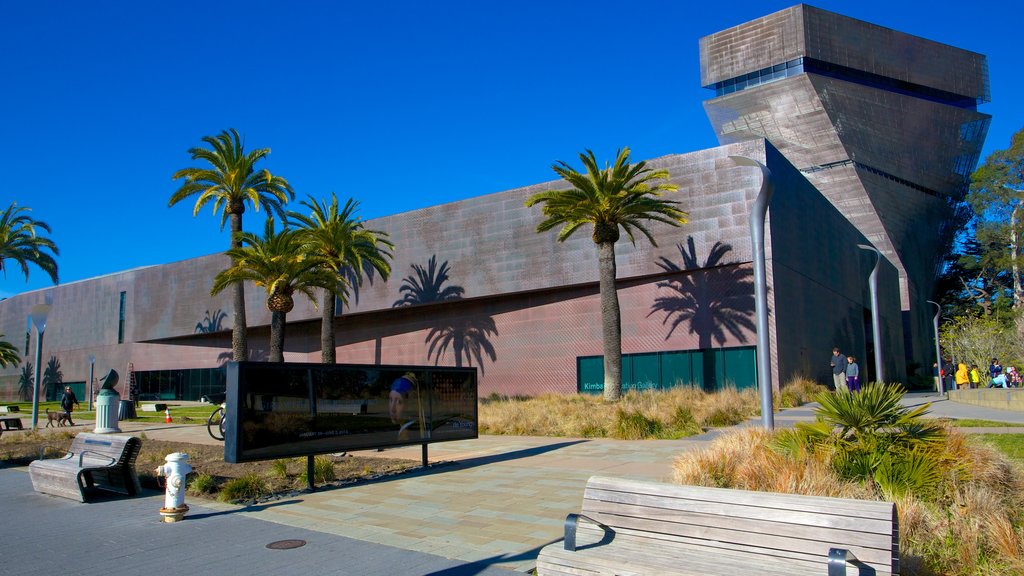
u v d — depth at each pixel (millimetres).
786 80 70500
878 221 67188
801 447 8062
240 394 9328
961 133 75250
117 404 21156
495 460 12898
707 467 8164
